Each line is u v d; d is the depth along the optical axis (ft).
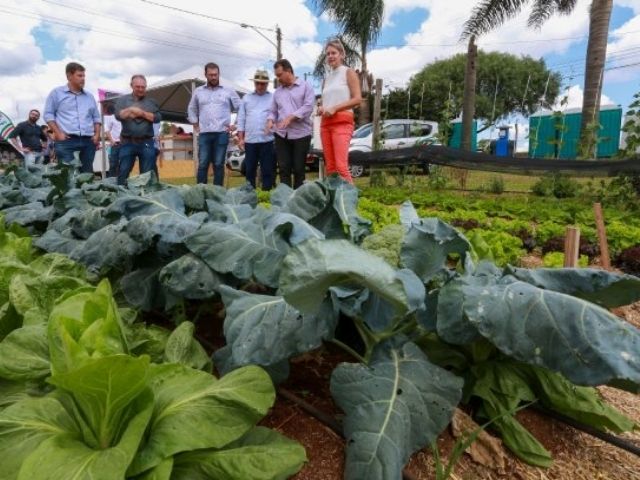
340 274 4.69
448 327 5.65
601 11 43.14
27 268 6.99
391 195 34.94
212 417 4.55
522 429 6.06
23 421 4.58
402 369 5.66
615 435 6.72
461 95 121.80
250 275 6.56
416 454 5.74
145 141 26.02
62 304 4.94
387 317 5.93
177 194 8.79
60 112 24.91
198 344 6.19
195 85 42.68
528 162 31.76
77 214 10.07
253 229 6.95
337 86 21.09
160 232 7.34
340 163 21.63
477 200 33.78
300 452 4.62
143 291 7.67
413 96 119.75
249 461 4.44
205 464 4.45
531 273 6.42
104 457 4.01
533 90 127.85
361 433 4.88
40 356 5.22
